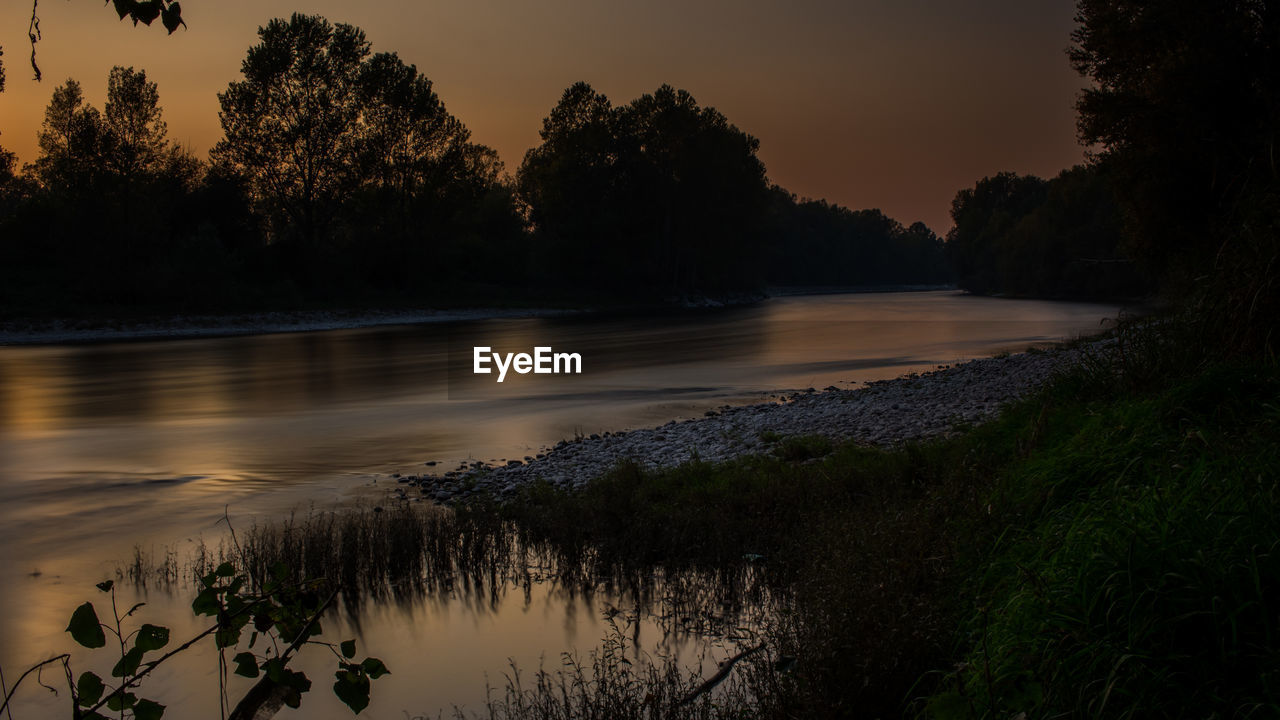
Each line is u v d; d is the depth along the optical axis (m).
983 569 5.88
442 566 9.30
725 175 100.06
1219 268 9.19
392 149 78.56
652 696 5.26
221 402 24.41
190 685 6.69
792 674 5.19
